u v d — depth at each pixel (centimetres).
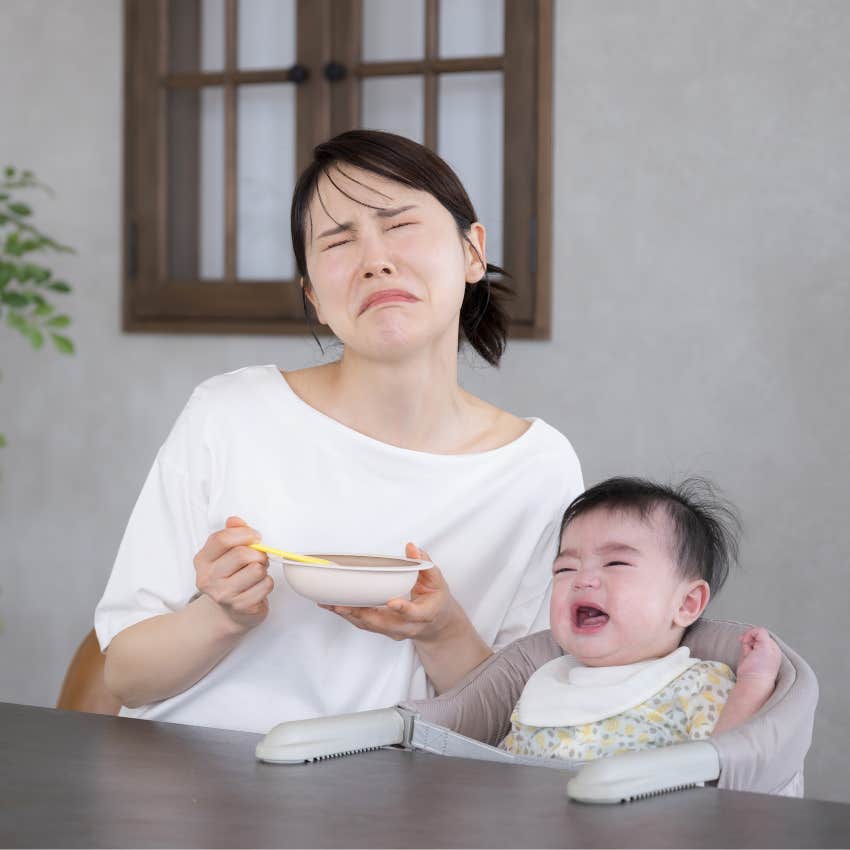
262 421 184
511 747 172
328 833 102
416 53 352
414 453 182
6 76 391
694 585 177
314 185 176
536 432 193
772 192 311
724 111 315
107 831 103
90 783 118
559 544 186
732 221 315
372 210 170
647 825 105
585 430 330
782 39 309
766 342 313
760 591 315
